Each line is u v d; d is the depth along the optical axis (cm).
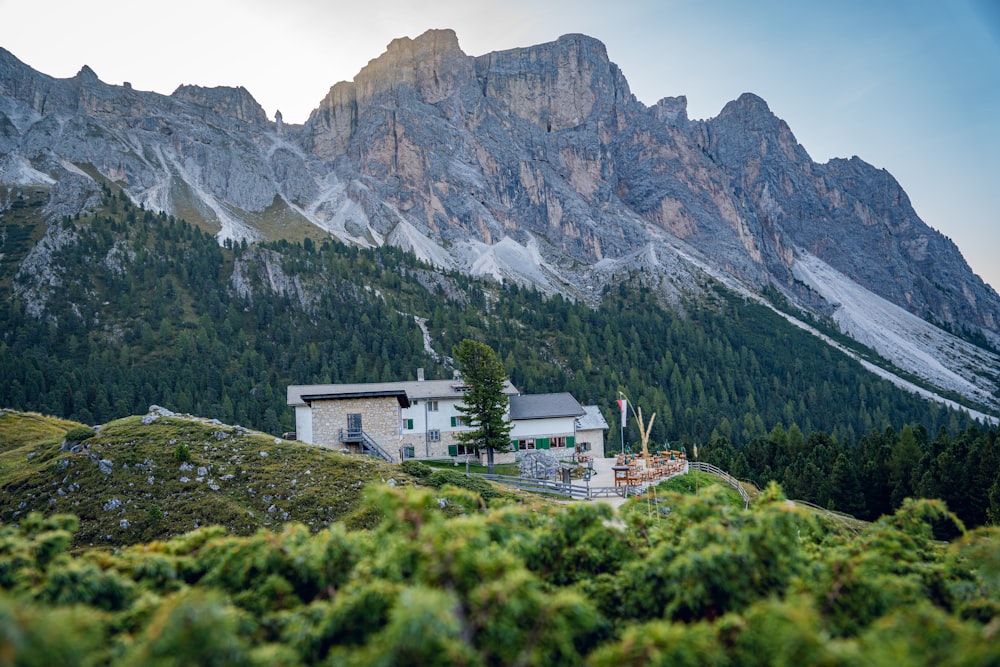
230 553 1034
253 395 13750
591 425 7581
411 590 688
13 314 17188
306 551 1035
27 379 12694
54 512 3409
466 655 699
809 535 1345
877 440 8325
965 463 5931
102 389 12625
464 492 1231
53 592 856
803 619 695
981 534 1091
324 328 18638
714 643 768
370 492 950
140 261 19950
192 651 643
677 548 1034
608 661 753
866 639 721
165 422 4516
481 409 5928
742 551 953
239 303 19850
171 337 16650
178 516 3366
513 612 776
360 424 5353
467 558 822
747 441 14438
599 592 1032
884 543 1101
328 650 822
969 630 741
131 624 834
